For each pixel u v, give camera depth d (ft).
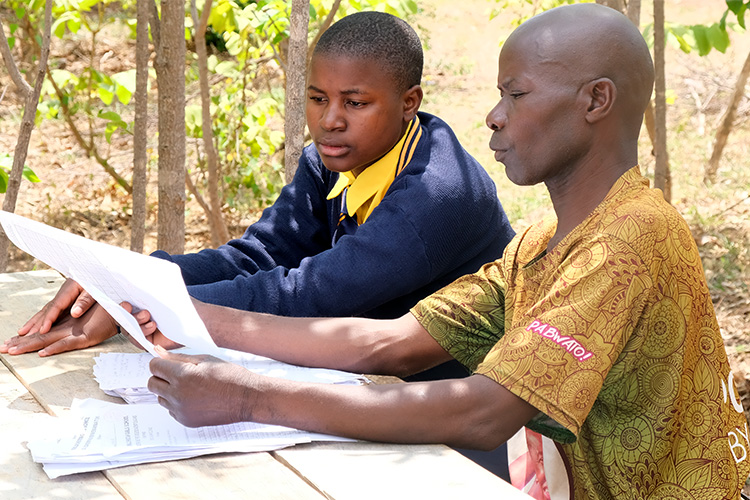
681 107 24.22
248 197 20.56
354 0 13.67
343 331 5.13
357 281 5.58
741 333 12.83
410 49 5.92
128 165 21.98
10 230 5.06
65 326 5.52
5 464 3.97
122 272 4.52
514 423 4.05
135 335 4.26
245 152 19.31
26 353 5.37
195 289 5.63
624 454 4.34
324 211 7.13
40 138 23.32
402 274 5.65
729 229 16.69
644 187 4.37
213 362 4.24
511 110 4.36
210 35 26.07
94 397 4.75
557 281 4.14
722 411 4.34
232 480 3.88
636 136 4.42
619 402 4.31
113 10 29.17
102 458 3.95
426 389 4.13
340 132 5.93
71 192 20.65
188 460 4.05
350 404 4.15
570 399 3.93
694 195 18.39
